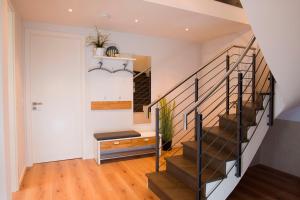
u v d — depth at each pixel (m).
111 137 3.74
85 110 3.94
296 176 3.41
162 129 4.38
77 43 3.89
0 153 1.81
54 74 3.75
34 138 3.66
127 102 4.28
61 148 3.88
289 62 1.91
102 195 2.65
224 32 4.10
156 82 4.55
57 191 2.74
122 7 2.90
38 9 2.97
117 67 4.18
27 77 3.51
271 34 1.68
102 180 3.08
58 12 3.09
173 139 4.69
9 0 2.46
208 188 2.18
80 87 3.95
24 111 3.44
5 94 1.90
